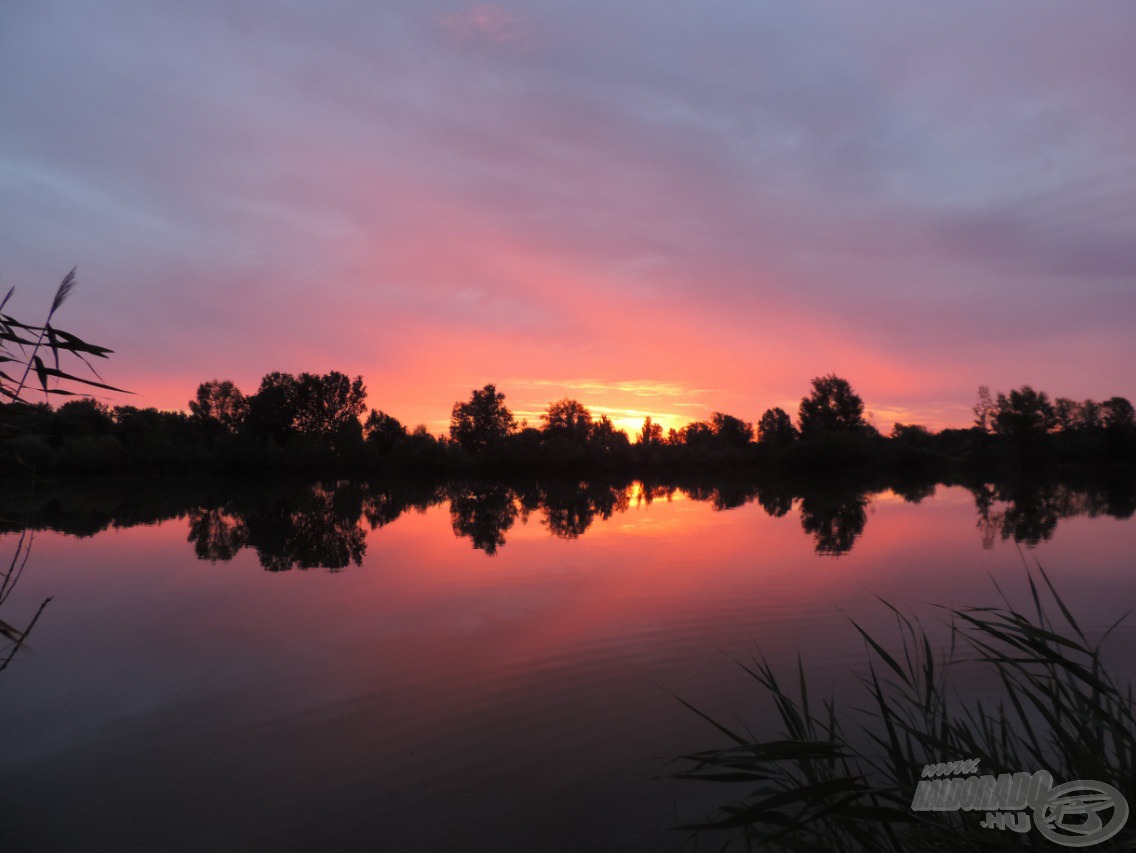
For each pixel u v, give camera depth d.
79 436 54.38
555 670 8.47
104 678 8.45
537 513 30.55
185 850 4.93
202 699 7.71
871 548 18.17
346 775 5.95
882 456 75.69
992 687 7.29
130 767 6.15
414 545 19.72
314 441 66.94
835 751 3.20
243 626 10.80
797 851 3.61
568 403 89.75
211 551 18.80
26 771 6.10
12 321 2.77
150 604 12.41
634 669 8.47
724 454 77.06
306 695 7.79
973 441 78.12
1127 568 14.70
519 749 6.38
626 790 5.65
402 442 69.50
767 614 10.99
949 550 17.69
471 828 5.15
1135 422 72.00
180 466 60.00
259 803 5.54
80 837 5.09
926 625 10.18
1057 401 80.25
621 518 27.81
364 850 4.91
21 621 11.27
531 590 13.15
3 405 2.84
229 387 78.69
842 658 8.73
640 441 90.50
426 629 10.45
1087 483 52.75
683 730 6.75
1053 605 11.41
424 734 6.73
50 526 24.89
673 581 13.80
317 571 15.58
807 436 78.94
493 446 73.00
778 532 22.20
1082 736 3.15
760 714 7.05
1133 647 8.66
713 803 5.42
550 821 5.21
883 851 3.49
